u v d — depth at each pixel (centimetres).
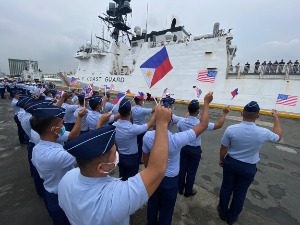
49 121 193
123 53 2567
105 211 96
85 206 100
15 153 591
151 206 272
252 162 280
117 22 2348
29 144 378
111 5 2381
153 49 2019
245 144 272
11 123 996
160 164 106
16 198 367
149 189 102
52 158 189
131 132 321
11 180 434
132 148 342
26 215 322
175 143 231
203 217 328
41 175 203
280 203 376
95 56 2464
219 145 711
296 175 496
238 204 296
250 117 274
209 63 1702
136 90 2147
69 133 249
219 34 1673
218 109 1554
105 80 2414
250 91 1531
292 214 344
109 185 104
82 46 2692
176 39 2055
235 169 284
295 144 752
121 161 345
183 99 1864
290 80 1380
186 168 376
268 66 1494
